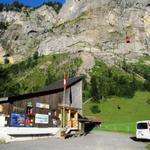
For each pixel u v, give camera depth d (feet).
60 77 568.82
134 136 150.71
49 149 79.66
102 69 579.89
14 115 113.91
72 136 134.72
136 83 510.58
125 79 527.40
